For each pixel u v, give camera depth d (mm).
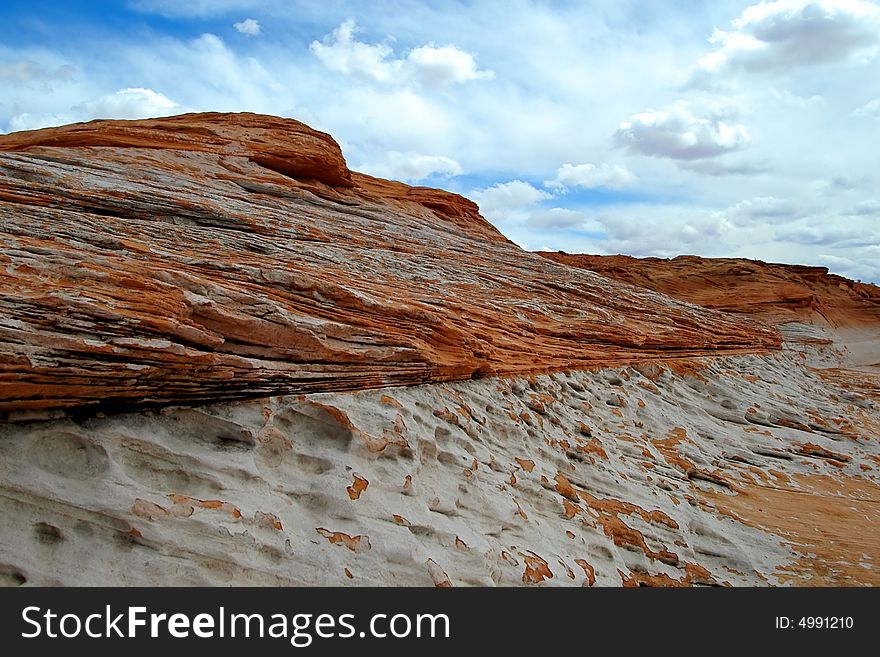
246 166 21219
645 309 22062
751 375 20734
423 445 7242
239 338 6363
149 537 4660
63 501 4527
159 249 8820
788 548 9469
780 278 54000
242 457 5719
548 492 8367
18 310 4648
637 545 8328
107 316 5113
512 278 19266
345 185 25891
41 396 4676
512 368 11422
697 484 11367
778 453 14352
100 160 15930
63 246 7078
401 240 19359
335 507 5758
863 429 18156
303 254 12750
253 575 4938
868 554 9523
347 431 6555
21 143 19672
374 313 8508
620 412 13352
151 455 5215
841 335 48219
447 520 6562
